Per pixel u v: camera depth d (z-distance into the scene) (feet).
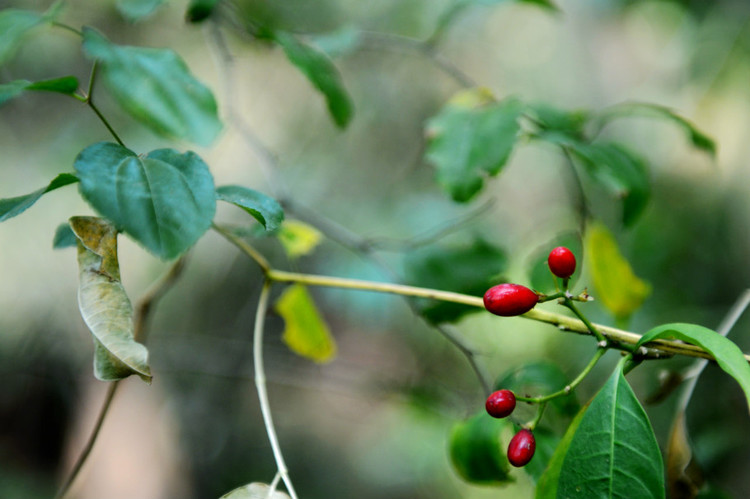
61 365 11.24
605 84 13.53
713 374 9.76
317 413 13.38
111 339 3.28
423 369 9.21
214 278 12.28
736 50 11.40
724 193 11.82
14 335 10.93
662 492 3.08
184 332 11.93
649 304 11.23
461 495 12.09
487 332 10.84
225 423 12.86
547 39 13.75
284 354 11.20
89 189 2.79
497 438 4.82
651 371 10.00
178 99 4.68
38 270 11.00
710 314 10.98
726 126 11.84
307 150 12.55
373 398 8.94
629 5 12.91
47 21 4.53
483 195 12.71
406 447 12.14
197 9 5.45
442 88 12.85
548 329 10.57
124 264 11.84
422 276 5.91
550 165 13.07
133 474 12.22
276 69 12.34
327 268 10.95
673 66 12.53
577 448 3.30
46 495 11.68
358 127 12.59
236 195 3.52
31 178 10.60
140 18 5.43
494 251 6.04
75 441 12.16
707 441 8.74
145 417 12.63
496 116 5.21
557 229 11.39
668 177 12.18
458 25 13.23
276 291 11.89
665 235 11.69
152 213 2.82
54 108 10.67
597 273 5.33
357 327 12.20
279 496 3.50
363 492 12.57
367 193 12.29
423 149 12.08
